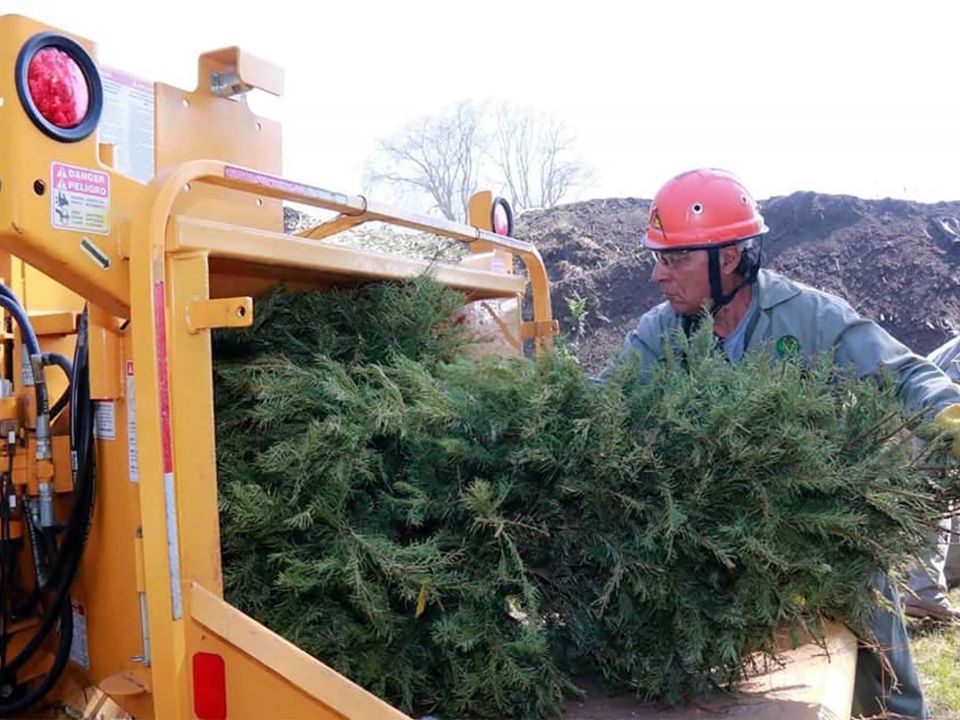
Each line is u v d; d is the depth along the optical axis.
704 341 1.89
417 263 2.17
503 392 1.76
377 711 1.38
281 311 1.95
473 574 1.68
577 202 11.14
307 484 1.68
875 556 1.68
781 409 1.66
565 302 9.16
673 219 2.42
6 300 1.72
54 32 1.41
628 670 1.72
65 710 1.87
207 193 2.11
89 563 1.75
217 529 1.49
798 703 1.73
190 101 2.14
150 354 1.42
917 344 8.27
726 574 1.66
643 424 1.71
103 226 1.48
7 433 1.72
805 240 9.24
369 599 1.59
